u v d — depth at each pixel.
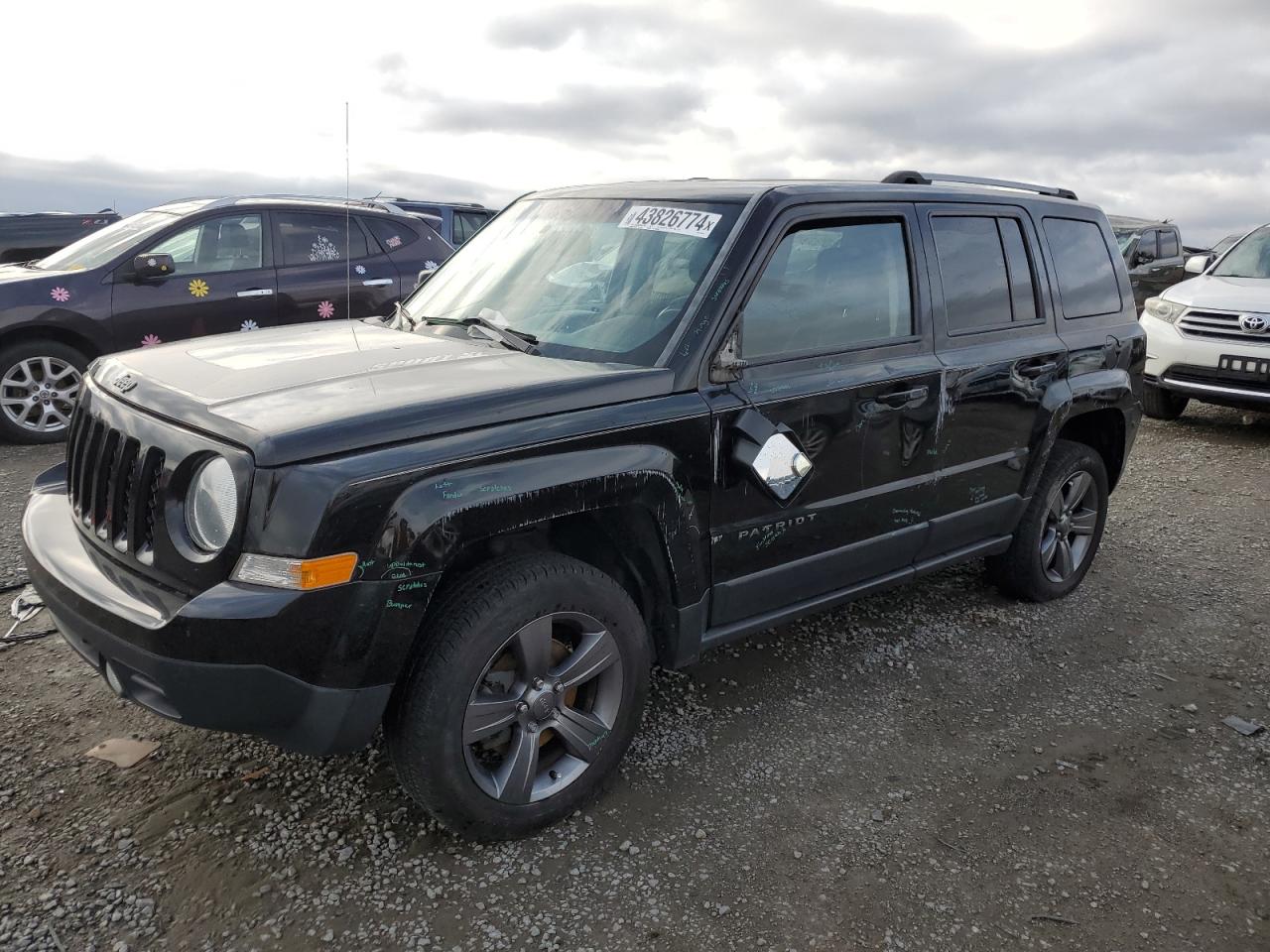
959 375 3.74
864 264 3.52
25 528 2.95
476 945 2.38
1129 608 4.68
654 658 3.20
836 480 3.37
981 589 4.83
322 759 3.09
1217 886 2.72
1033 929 2.52
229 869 2.59
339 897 2.51
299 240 7.63
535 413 2.62
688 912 2.53
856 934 2.48
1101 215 4.82
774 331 3.20
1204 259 9.76
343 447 2.32
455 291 3.73
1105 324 4.62
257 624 2.22
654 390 2.86
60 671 3.56
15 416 6.80
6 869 2.55
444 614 2.53
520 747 2.70
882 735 3.45
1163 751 3.42
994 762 3.31
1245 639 4.38
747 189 3.38
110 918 2.40
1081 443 4.84
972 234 3.98
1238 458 7.81
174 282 7.11
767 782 3.12
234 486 2.29
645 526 2.89
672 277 3.16
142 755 3.07
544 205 3.90
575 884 2.61
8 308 6.54
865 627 4.34
